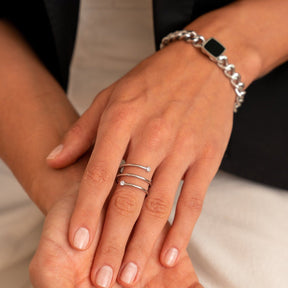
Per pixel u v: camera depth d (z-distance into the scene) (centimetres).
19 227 46
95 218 37
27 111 46
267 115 49
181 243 39
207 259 44
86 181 38
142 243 38
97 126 42
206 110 42
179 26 47
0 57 48
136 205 38
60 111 46
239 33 44
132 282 37
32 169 43
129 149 40
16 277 43
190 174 41
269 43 45
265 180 49
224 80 43
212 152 41
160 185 39
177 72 42
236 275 43
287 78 47
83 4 54
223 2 48
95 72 56
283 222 46
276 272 42
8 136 45
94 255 38
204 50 43
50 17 48
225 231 45
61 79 52
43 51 51
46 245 37
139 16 53
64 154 42
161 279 39
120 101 41
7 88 47
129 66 55
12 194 50
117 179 40
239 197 48
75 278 37
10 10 51
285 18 45
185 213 40
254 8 45
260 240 44
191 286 39
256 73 44
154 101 41
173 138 40
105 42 55
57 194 41
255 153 49
